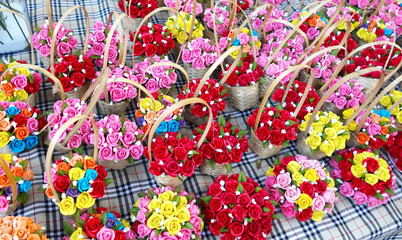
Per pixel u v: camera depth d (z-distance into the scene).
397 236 0.85
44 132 0.77
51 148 0.57
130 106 0.88
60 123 0.72
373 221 0.78
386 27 1.03
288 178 0.74
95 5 1.06
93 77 0.82
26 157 0.77
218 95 0.80
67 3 1.04
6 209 0.65
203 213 0.72
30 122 0.74
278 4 1.08
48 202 0.72
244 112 0.92
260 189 0.72
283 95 0.84
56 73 0.79
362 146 0.83
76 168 0.66
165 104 0.81
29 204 0.71
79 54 0.83
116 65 0.83
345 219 0.78
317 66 0.92
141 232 0.67
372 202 0.78
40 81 0.81
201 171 0.81
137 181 0.79
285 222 0.76
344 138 0.79
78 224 0.65
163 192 0.71
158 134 0.81
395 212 0.80
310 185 0.73
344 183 0.79
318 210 0.74
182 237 0.65
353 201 0.80
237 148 0.75
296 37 0.96
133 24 0.98
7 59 0.91
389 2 1.13
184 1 0.99
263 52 0.92
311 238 0.75
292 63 0.90
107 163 0.75
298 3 1.20
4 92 0.75
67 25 1.00
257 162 0.84
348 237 0.76
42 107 0.85
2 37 0.93
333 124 0.79
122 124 0.75
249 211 0.69
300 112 0.83
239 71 0.85
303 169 0.75
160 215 0.65
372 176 0.77
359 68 0.91
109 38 0.69
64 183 0.65
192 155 0.71
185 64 0.90
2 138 0.71
